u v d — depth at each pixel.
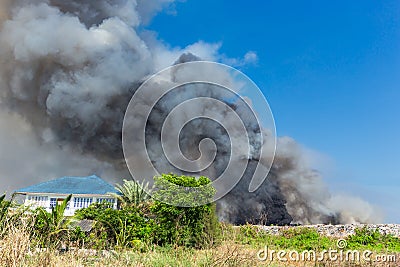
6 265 4.93
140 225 12.38
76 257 6.23
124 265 6.60
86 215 18.47
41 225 8.18
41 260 5.46
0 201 7.56
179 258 7.47
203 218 11.97
